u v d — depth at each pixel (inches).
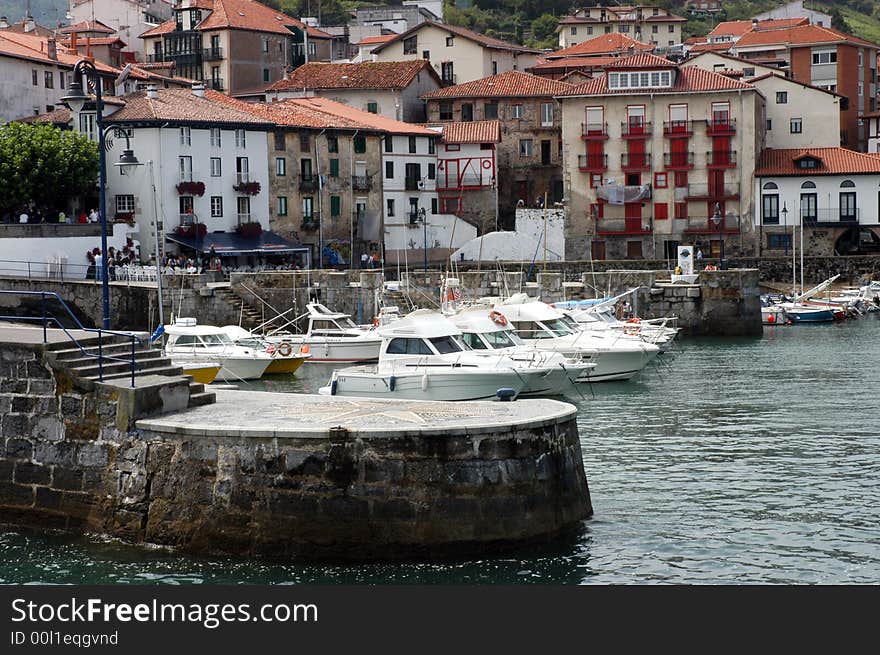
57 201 4301.2
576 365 2367.1
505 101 5713.6
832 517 1419.8
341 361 3152.1
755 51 6737.2
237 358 2795.3
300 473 1219.2
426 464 1211.2
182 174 4382.4
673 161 5137.8
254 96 6013.8
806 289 4687.5
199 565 1227.2
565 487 1307.8
